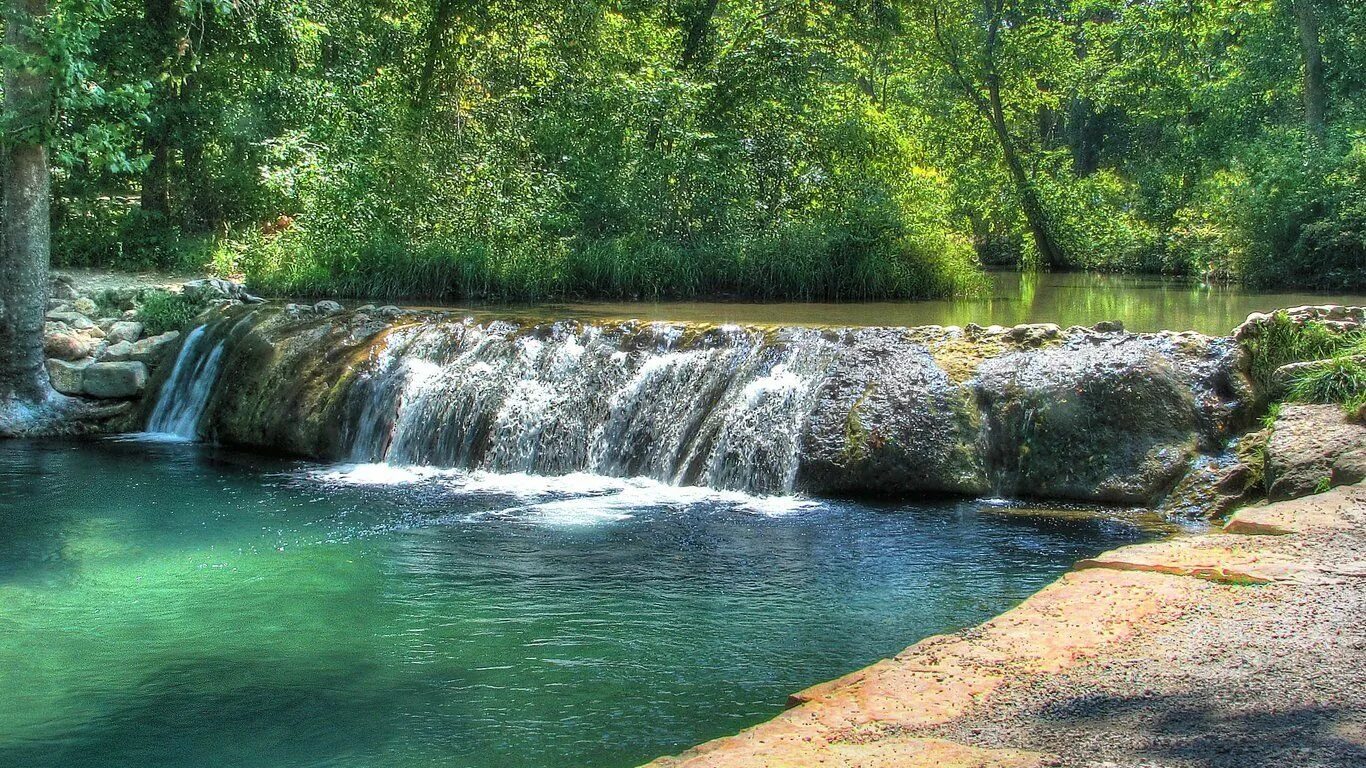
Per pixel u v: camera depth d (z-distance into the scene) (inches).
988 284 793.6
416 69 853.2
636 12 946.1
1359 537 261.7
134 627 283.9
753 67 882.8
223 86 887.1
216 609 297.3
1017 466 410.0
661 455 453.7
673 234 777.6
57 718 231.1
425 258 697.6
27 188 539.2
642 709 231.5
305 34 872.3
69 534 370.9
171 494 426.9
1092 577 241.8
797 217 817.5
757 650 264.5
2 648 270.1
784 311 629.6
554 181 774.5
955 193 1267.2
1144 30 1477.6
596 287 717.3
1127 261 1181.1
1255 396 403.2
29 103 522.9
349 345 527.8
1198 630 208.5
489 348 500.1
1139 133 1718.8
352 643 271.4
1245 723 168.7
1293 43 1274.6
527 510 402.0
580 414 471.8
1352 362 383.9
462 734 220.8
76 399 561.3
